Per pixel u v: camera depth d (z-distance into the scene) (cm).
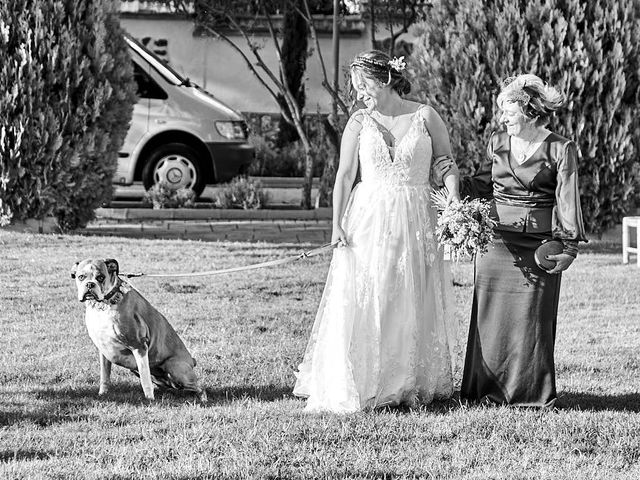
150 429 638
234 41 2620
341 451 597
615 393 756
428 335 710
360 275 694
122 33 1564
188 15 1989
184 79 1955
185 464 569
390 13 1964
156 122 1872
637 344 926
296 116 1950
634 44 1491
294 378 800
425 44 1559
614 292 1169
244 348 898
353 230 702
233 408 693
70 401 713
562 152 684
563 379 797
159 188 1830
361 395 690
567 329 989
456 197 697
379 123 708
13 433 629
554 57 1461
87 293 691
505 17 1468
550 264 682
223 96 2648
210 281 1191
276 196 2089
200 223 1686
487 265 703
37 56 1448
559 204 684
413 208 704
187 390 743
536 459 591
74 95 1480
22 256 1293
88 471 556
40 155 1456
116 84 1525
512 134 697
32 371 802
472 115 1485
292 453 592
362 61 702
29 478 543
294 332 969
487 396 711
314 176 2420
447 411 693
